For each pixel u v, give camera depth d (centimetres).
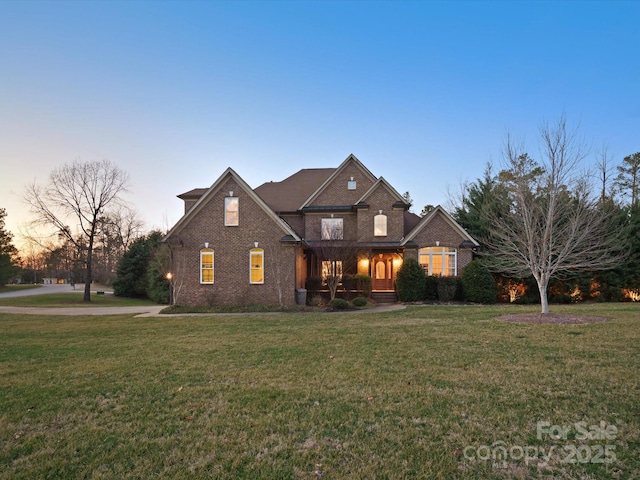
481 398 525
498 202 2211
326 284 2269
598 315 1354
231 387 596
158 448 391
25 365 768
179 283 2111
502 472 338
